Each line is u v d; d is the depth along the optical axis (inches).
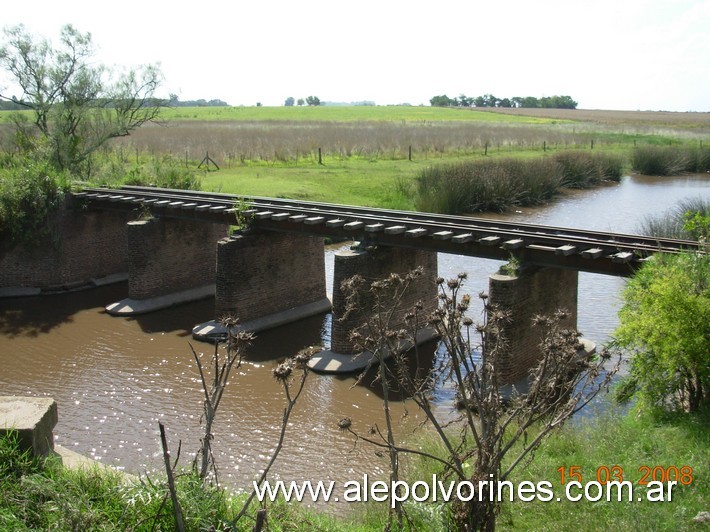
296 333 807.7
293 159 1973.4
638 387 454.0
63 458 307.6
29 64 1312.7
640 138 2812.5
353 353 695.1
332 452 521.7
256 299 811.4
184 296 944.9
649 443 384.8
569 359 231.5
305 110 5157.5
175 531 234.2
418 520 281.0
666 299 416.5
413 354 716.0
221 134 2338.8
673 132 3277.6
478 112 5128.0
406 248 753.0
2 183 989.8
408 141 2301.9
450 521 246.2
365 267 693.9
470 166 1663.4
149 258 906.7
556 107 7239.2
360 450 521.0
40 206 978.7
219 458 515.5
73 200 1010.1
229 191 1378.0
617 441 398.0
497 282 585.3
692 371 421.1
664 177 2240.4
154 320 870.4
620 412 470.9
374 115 4414.4
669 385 426.9
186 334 813.2
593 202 1694.1
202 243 974.4
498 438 228.7
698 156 2338.8
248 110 5142.7
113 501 247.9
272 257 824.3
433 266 804.6
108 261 1064.2
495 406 231.3
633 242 601.6
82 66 1354.6
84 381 669.9
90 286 1035.9
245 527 245.1
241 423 575.2
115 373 690.2
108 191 1021.8
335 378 671.1
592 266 577.9
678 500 320.8
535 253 604.1
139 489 246.5
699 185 2025.1
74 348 765.3
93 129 1380.4
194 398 629.3
